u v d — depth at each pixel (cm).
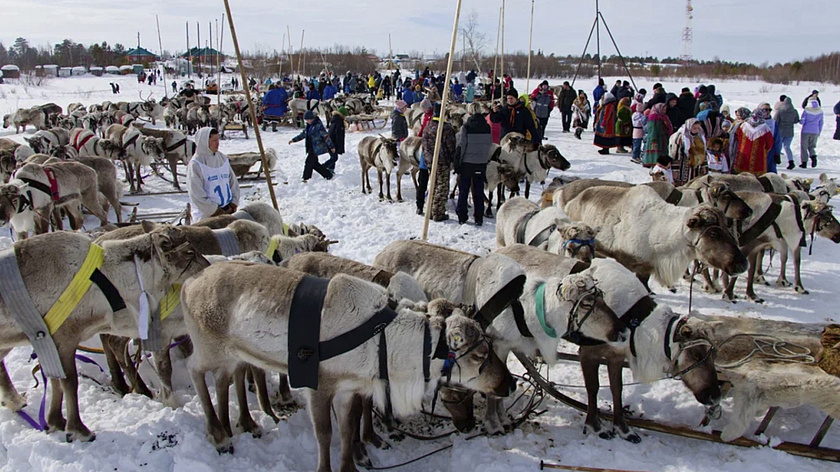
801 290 660
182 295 394
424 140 911
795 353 413
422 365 353
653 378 407
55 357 376
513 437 412
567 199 678
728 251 519
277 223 593
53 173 805
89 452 367
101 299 391
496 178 953
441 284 448
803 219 704
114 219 967
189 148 1185
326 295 354
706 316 469
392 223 918
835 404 371
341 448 376
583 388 481
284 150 1566
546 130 1925
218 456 382
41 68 5500
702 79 4709
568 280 396
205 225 537
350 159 1368
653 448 400
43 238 382
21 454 369
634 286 416
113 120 1738
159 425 390
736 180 750
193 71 5406
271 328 354
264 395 434
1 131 2083
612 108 1443
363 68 5172
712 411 412
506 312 420
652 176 946
